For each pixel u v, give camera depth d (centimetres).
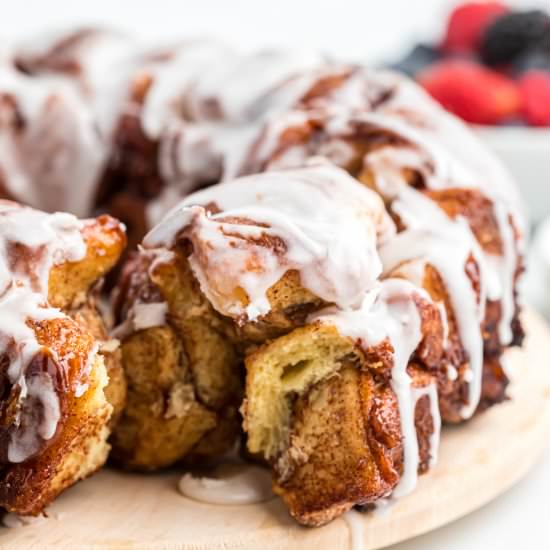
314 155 50
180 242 44
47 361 41
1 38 58
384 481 42
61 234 43
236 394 45
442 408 46
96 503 44
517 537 45
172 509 43
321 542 42
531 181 67
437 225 47
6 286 42
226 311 43
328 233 43
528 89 70
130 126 54
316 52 57
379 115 51
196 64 56
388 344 43
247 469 45
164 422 45
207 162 53
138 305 45
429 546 44
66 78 56
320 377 43
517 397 49
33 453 41
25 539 42
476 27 78
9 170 54
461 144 52
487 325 47
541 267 60
